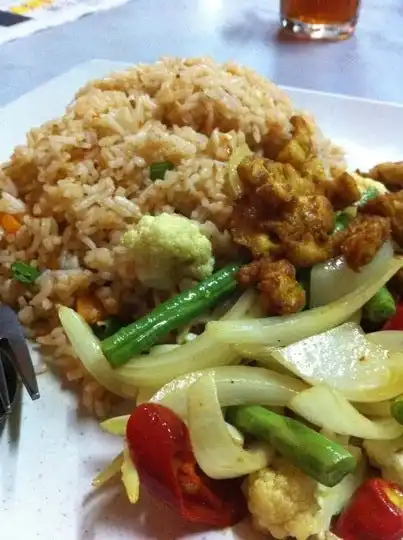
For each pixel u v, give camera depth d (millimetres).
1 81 342
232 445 160
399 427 170
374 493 161
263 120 231
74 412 187
